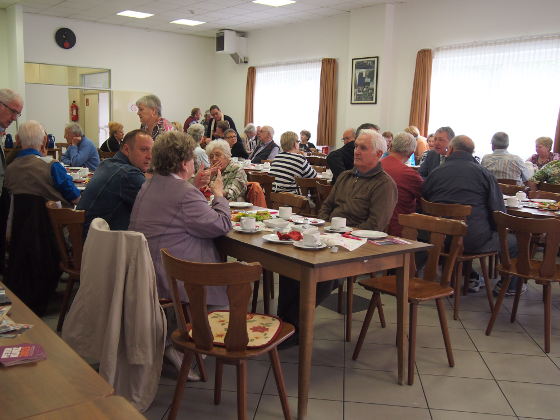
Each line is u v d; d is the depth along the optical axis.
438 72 7.88
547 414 2.05
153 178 2.22
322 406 2.07
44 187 2.88
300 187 4.41
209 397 2.12
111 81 10.95
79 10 9.41
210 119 8.42
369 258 1.96
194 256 2.17
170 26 10.87
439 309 2.43
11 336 1.16
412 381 2.28
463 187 3.34
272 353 1.83
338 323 3.02
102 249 1.78
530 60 6.79
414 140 3.61
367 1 8.16
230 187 3.54
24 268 2.85
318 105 9.82
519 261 2.76
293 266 1.92
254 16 9.62
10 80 9.58
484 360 2.56
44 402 0.90
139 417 0.87
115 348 1.74
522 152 6.99
